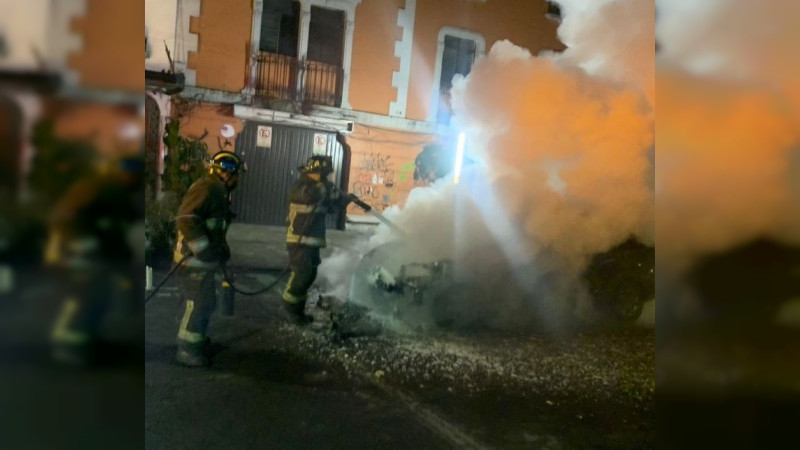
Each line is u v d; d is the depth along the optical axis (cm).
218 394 355
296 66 1153
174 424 314
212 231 396
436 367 426
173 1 1054
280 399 355
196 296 390
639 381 428
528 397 388
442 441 321
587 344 505
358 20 1177
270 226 1150
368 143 1213
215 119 1107
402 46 1207
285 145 1171
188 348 391
